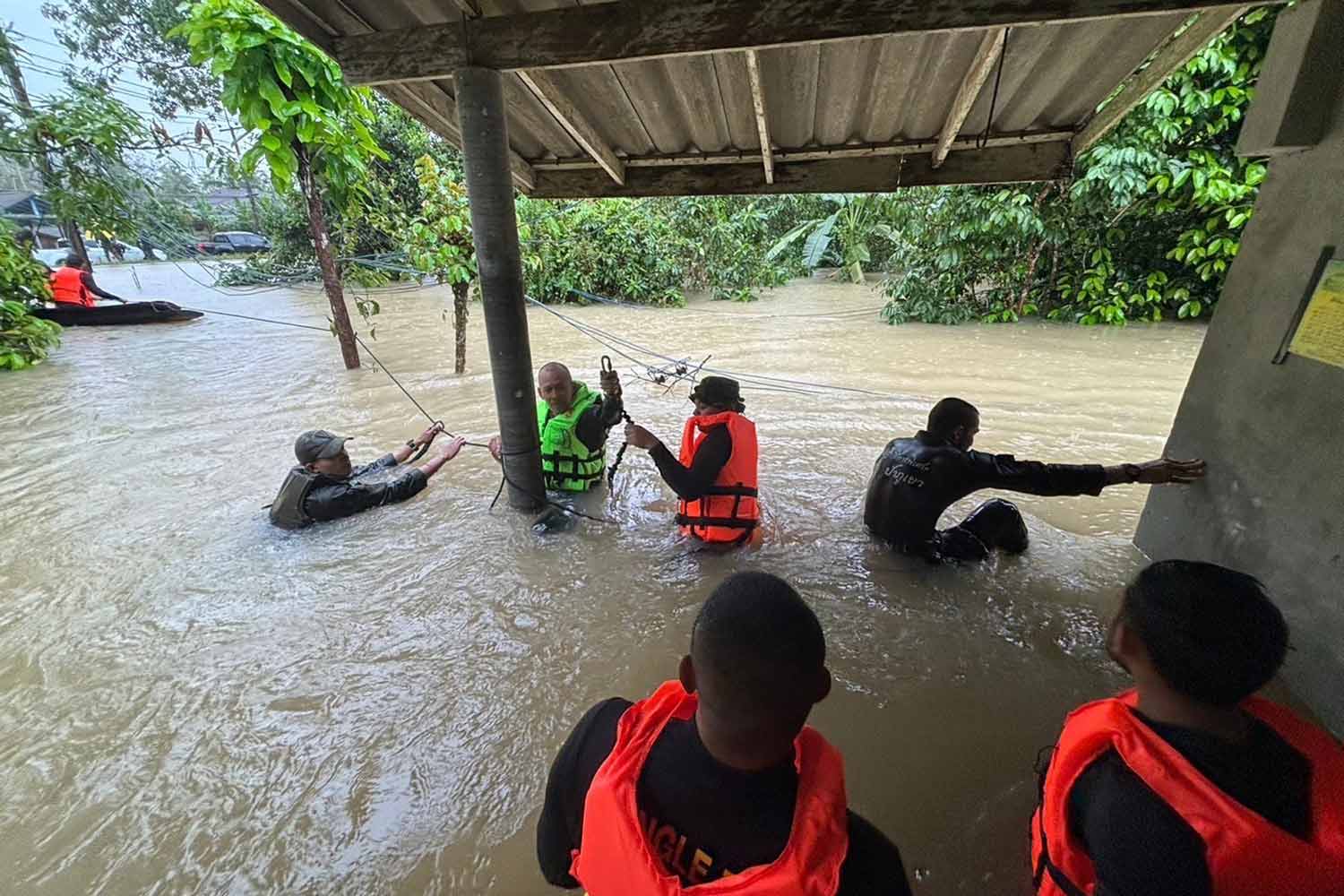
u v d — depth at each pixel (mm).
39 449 5469
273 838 2037
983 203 9336
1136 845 992
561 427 4168
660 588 3281
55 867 1960
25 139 10531
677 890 909
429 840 2018
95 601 3285
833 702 2512
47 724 2504
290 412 6309
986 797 2107
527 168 5141
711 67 3674
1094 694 2537
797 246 18422
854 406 6137
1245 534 2740
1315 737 1082
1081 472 3062
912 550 3420
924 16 2633
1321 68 2371
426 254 7270
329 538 3850
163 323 11617
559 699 2576
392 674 2730
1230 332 2889
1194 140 8461
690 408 6250
